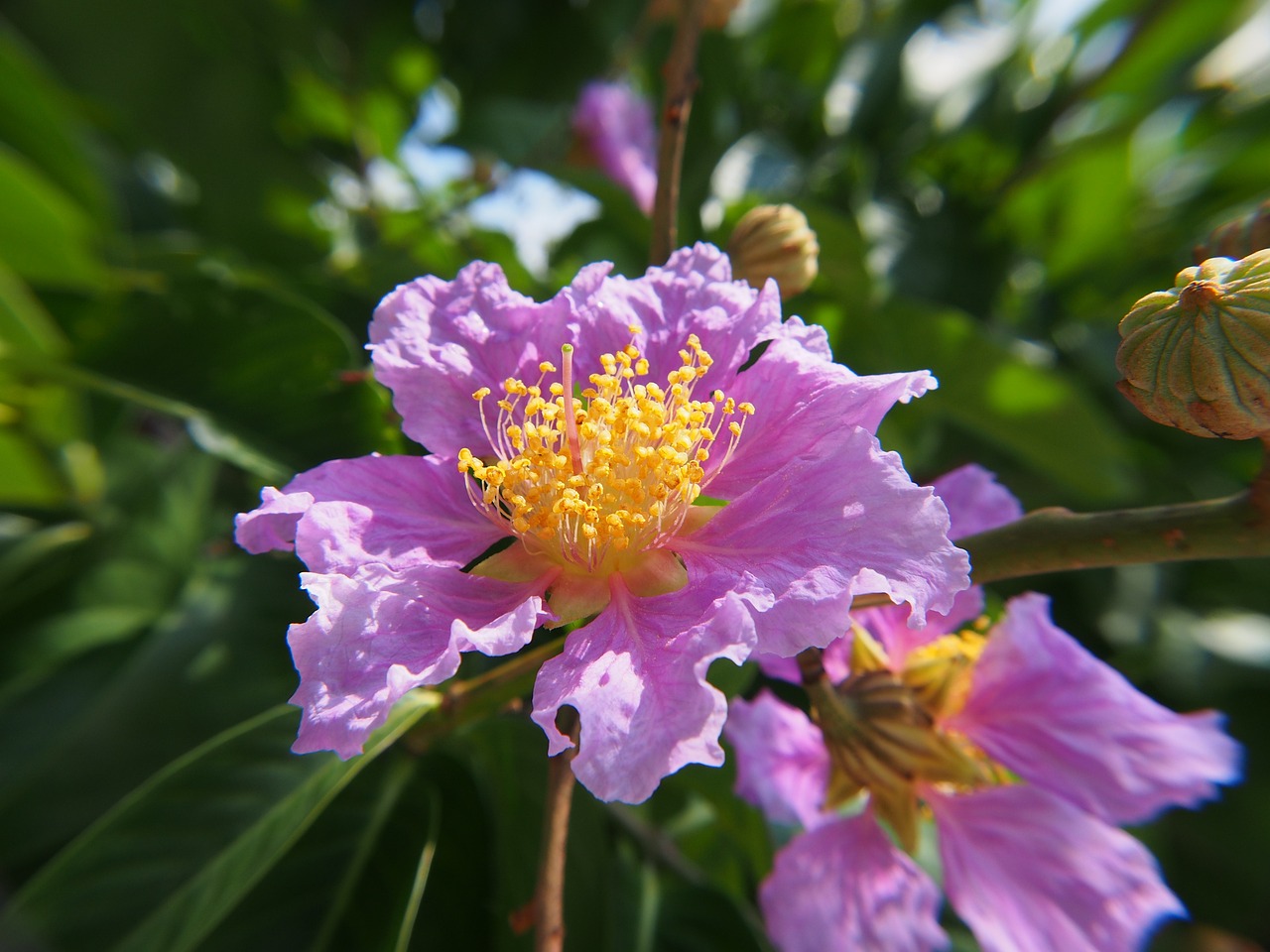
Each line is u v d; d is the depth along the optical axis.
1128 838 0.10
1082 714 0.10
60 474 0.17
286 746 0.10
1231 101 0.25
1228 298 0.07
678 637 0.08
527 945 0.11
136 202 0.21
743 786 0.11
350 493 0.08
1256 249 0.08
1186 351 0.07
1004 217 0.23
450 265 0.16
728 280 0.10
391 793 0.11
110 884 0.09
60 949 0.09
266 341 0.12
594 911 0.11
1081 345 0.23
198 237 0.22
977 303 0.22
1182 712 0.21
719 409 0.09
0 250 0.17
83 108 0.21
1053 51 0.25
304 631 0.07
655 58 0.23
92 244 0.17
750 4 0.23
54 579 0.15
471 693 0.10
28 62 0.17
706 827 0.14
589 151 0.21
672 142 0.10
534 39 0.25
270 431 0.12
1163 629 0.22
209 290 0.13
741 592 0.08
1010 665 0.10
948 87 0.25
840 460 0.08
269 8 0.21
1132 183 0.23
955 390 0.18
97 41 0.21
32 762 0.13
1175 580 0.24
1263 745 0.22
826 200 0.22
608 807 0.13
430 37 0.26
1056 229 0.24
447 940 0.11
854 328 0.16
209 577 0.13
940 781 0.10
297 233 0.22
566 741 0.07
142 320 0.13
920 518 0.07
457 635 0.07
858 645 0.10
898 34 0.25
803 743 0.11
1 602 0.15
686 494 0.09
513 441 0.09
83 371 0.12
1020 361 0.17
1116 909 0.10
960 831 0.10
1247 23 0.23
